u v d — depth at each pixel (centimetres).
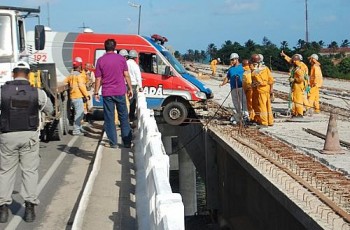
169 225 403
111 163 989
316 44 4603
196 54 8388
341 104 2116
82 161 1068
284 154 1185
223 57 6075
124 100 1088
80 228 643
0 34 955
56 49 1734
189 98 1725
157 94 1720
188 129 1950
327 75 4056
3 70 948
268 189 970
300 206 807
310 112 1803
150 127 798
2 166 663
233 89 1600
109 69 1049
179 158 2167
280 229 1005
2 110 636
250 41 5041
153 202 543
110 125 1105
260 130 1522
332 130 1173
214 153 1647
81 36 1750
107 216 690
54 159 1085
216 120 1739
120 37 1733
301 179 959
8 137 638
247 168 1131
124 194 789
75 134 1394
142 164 947
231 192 1440
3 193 672
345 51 6062
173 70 1725
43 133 1282
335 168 1037
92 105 1661
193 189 2162
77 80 1375
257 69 1544
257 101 1562
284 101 2305
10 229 662
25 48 1025
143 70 1719
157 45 1742
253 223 1212
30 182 678
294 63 1738
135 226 651
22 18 1000
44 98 655
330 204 806
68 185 882
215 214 1664
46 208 753
